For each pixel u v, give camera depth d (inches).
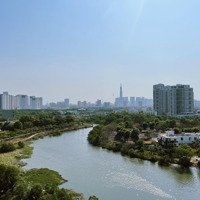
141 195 3718.0
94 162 5516.7
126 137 7244.1
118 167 5103.3
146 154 5738.2
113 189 3949.3
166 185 4084.6
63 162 5561.0
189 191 3841.0
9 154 6053.2
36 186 3024.1
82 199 3533.5
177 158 5300.2
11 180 3284.9
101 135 7770.7
